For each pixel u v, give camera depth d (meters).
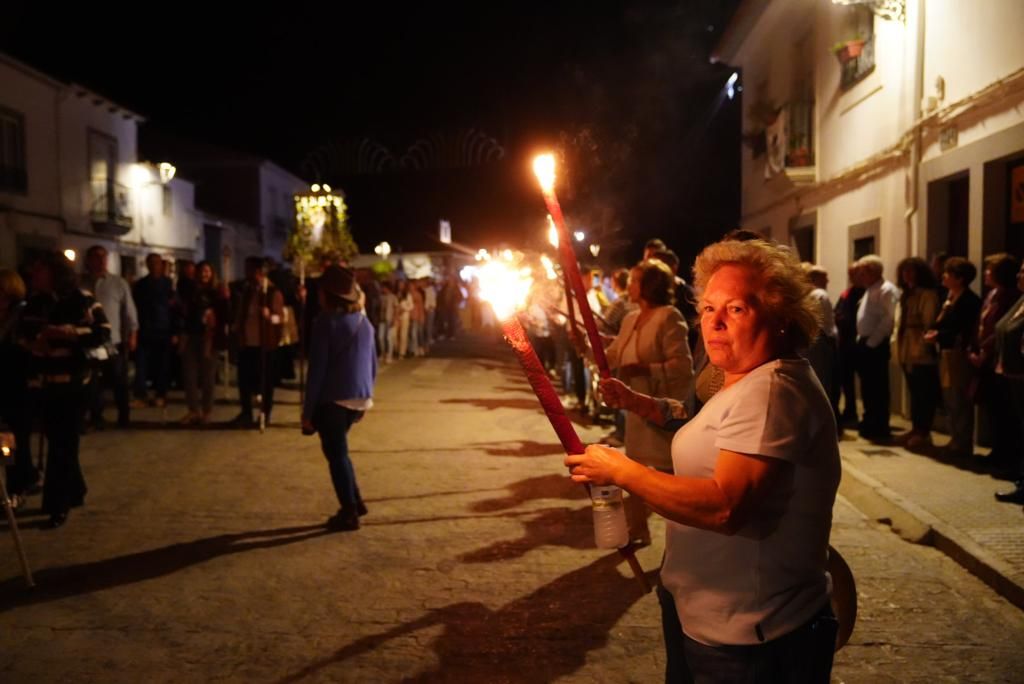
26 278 11.69
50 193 20.08
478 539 5.84
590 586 4.93
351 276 6.11
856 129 12.05
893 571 5.18
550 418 2.12
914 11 10.04
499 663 3.96
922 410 8.44
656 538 5.85
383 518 6.38
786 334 2.08
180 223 27.98
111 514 6.47
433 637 4.25
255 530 6.07
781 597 1.98
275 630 4.33
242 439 9.64
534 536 5.91
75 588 4.92
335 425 6.00
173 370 14.15
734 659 1.99
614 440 9.27
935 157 9.57
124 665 3.94
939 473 7.29
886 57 10.95
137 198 24.69
